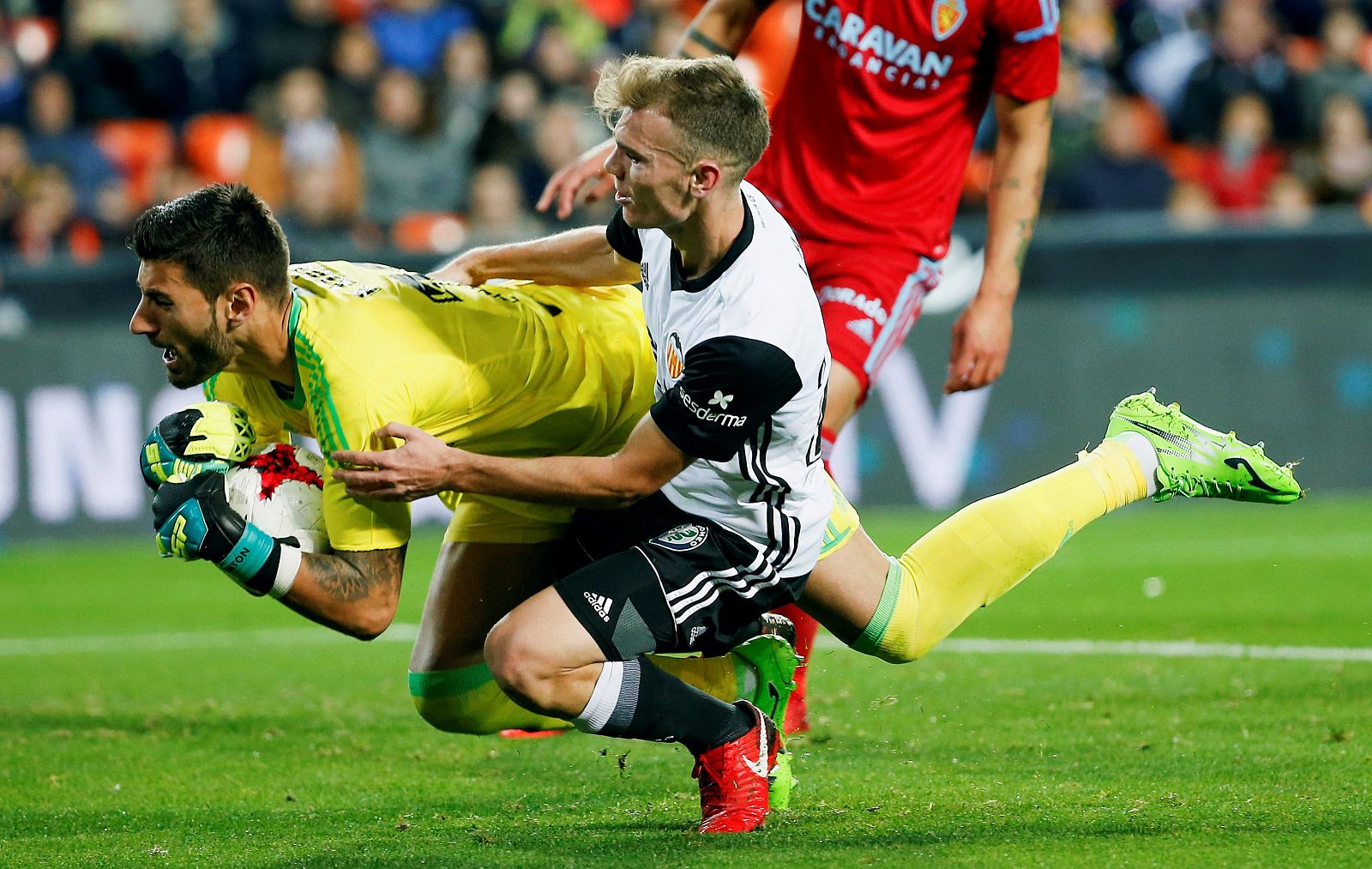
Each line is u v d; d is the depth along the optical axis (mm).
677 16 44719
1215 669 18141
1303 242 36312
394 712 17188
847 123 16484
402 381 11664
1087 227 36062
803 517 12023
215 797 13289
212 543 11320
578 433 13062
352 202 38656
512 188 38062
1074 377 35938
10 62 42719
